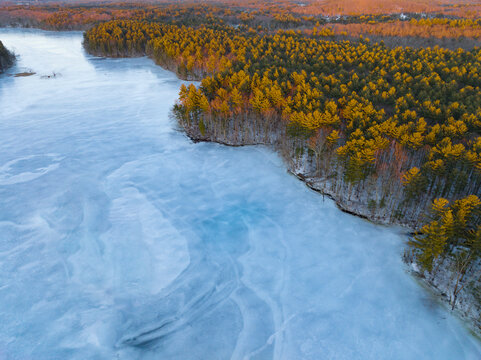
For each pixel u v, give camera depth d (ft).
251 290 117.70
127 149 223.30
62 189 177.99
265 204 165.68
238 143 229.04
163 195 172.86
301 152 196.75
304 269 126.00
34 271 125.18
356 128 186.50
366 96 225.76
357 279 121.08
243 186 181.06
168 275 123.65
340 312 108.78
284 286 118.93
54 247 137.18
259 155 213.66
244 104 241.55
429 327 103.14
